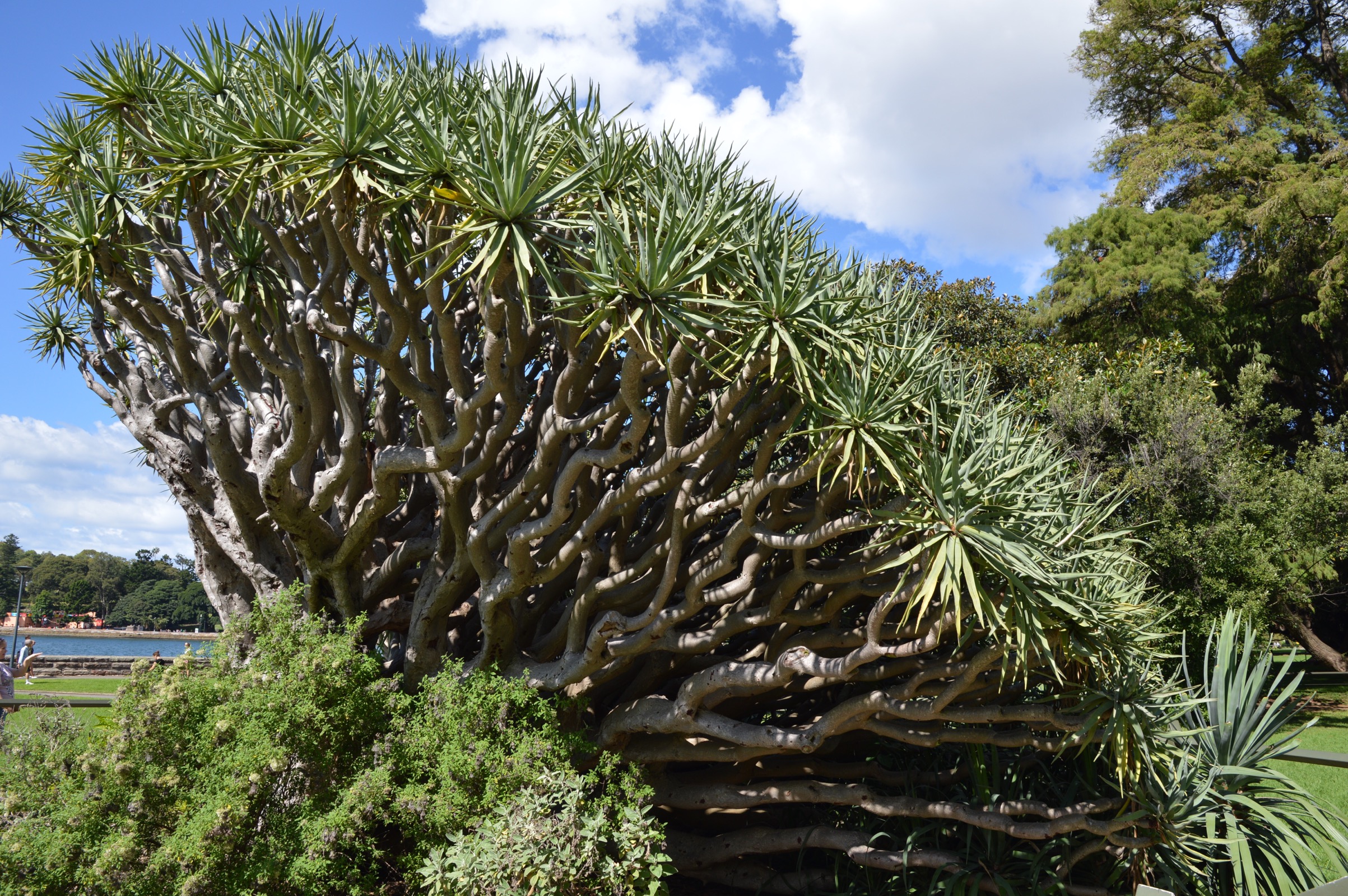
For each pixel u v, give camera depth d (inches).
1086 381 553.0
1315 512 561.0
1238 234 845.2
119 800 173.0
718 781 241.6
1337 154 775.7
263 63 226.4
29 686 540.1
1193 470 504.7
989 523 176.2
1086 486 244.2
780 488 190.4
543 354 279.7
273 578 250.5
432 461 207.8
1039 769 241.9
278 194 232.1
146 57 254.4
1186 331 818.2
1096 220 865.5
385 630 262.4
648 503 277.4
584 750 207.8
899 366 208.1
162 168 210.1
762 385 222.5
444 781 182.5
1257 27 908.6
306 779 186.4
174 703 182.2
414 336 213.5
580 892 163.6
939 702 188.9
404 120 207.3
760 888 241.8
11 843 166.9
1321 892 51.1
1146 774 205.5
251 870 164.9
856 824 248.8
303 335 210.4
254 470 247.8
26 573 641.6
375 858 193.3
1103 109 1002.1
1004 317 728.3
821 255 218.7
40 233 268.8
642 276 171.9
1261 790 219.5
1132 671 199.5
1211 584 474.9
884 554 195.8
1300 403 902.4
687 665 249.9
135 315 236.1
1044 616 184.1
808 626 237.8
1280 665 751.1
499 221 181.3
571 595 265.1
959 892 204.8
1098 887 209.8
